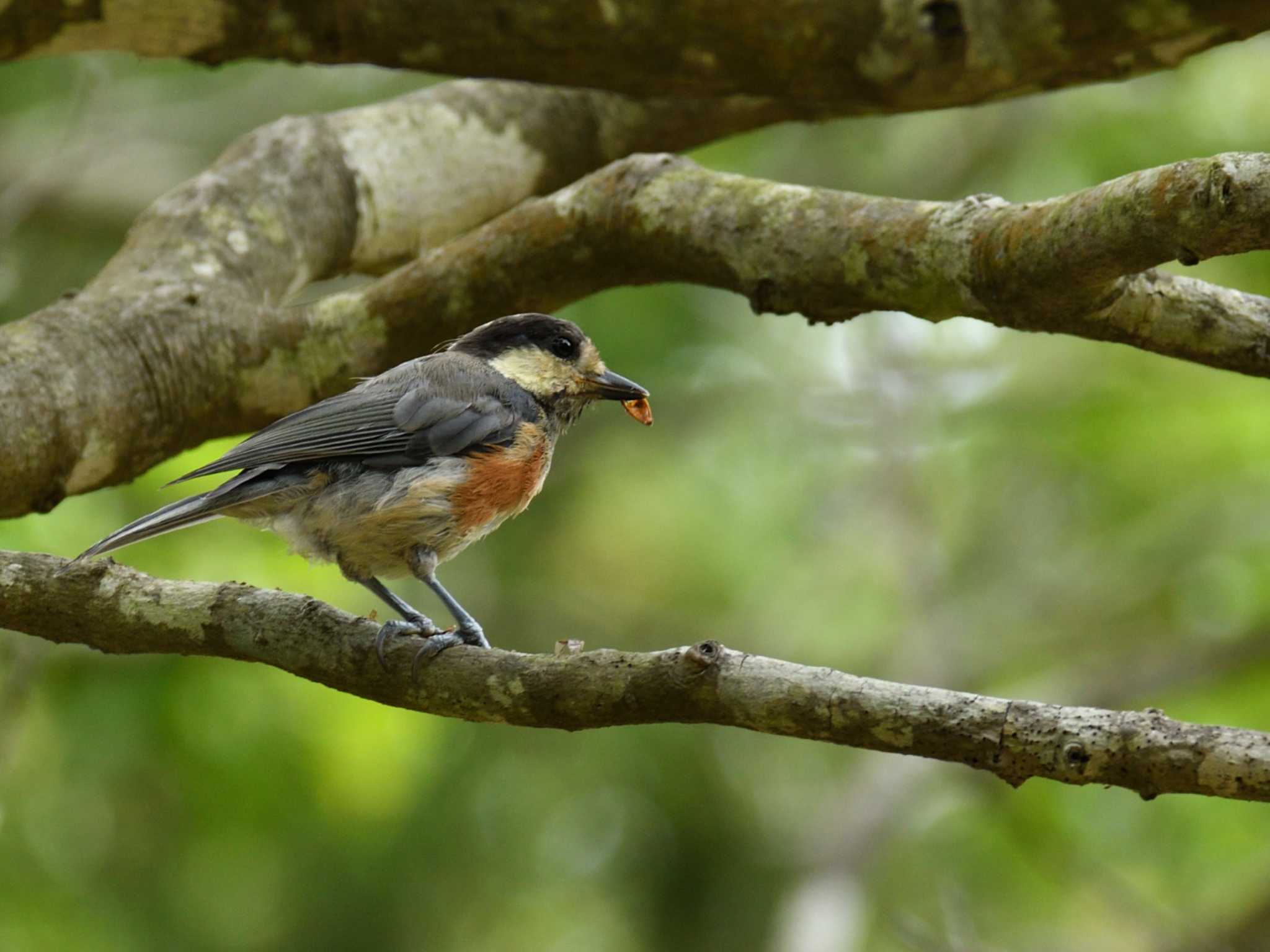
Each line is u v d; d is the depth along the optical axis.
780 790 15.19
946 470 16.39
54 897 11.77
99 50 7.89
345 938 12.89
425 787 12.88
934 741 4.98
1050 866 12.95
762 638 15.41
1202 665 13.78
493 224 7.84
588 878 13.98
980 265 6.21
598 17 7.18
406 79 15.85
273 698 11.11
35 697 11.15
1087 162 13.87
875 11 7.04
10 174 14.22
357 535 7.76
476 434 8.05
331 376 8.11
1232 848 13.11
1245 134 13.39
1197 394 13.50
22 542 9.85
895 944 13.82
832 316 7.00
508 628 15.02
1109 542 15.06
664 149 10.16
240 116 15.80
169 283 8.15
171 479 10.68
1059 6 6.63
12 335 7.45
